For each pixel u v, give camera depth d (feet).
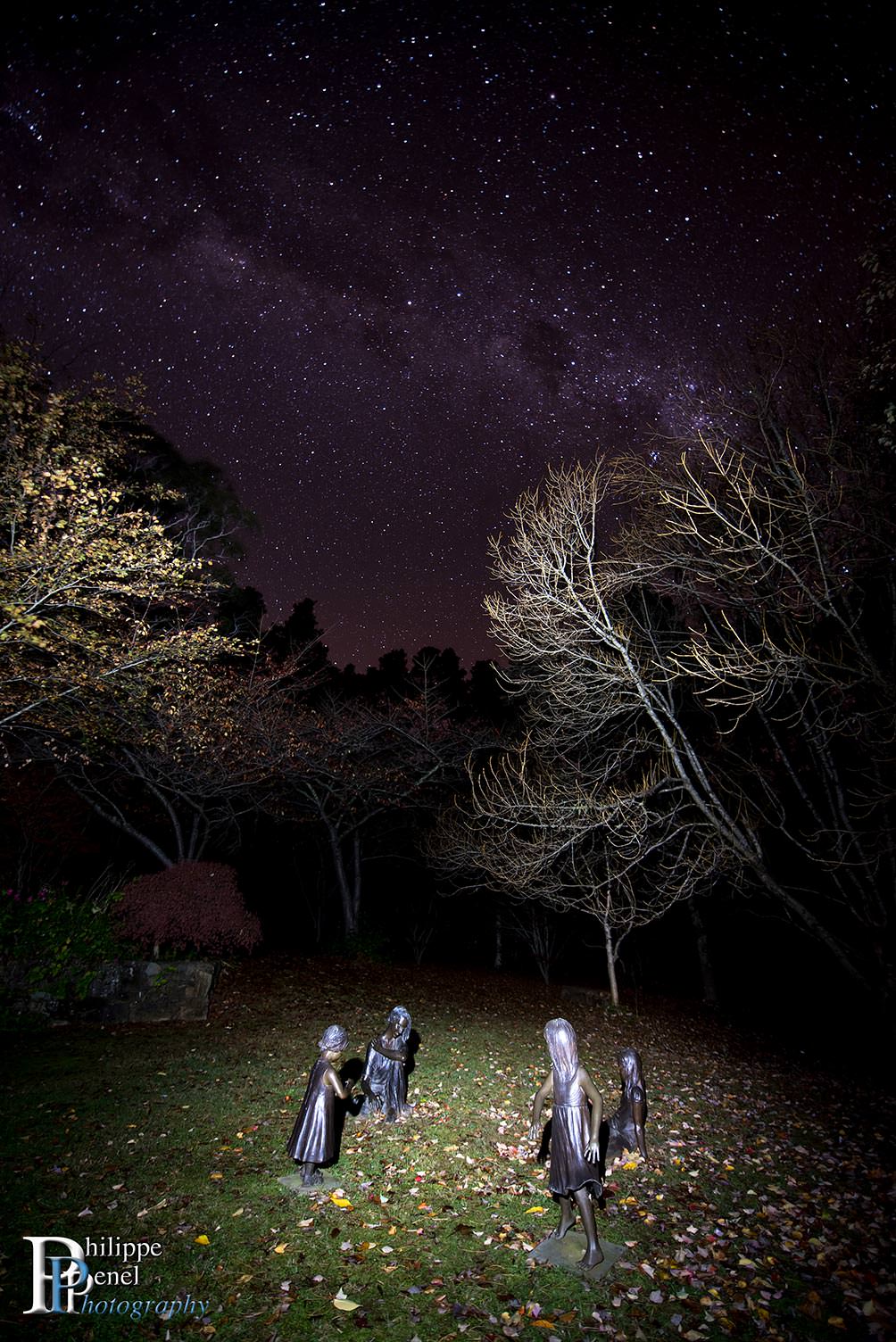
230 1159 23.12
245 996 45.03
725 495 33.88
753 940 73.56
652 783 38.27
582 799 37.76
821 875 50.24
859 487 30.40
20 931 38.88
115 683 40.06
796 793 44.24
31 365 39.45
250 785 62.34
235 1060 33.24
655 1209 21.52
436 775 70.85
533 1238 19.40
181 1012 40.27
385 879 86.02
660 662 37.65
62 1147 23.18
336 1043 22.36
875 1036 54.54
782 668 30.78
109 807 60.23
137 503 54.90
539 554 35.04
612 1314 16.21
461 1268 17.79
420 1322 15.67
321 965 57.11
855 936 52.44
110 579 38.58
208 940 43.62
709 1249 19.11
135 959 42.22
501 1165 24.09
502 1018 46.93
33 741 47.88
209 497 60.29
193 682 47.47
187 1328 15.26
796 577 30.53
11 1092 27.76
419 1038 39.78
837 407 33.42
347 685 97.25
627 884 46.01
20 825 49.83
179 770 54.13
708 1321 16.12
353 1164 23.32
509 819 39.86
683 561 34.83
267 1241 18.53
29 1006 37.78
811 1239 19.85
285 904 82.94
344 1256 18.03
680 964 79.20
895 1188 23.97
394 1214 20.29
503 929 76.54
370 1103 27.84
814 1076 41.32
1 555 33.68
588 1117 18.84
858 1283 17.76
